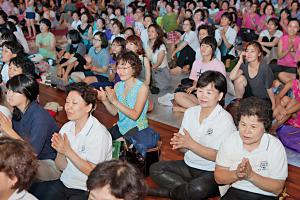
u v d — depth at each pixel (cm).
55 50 648
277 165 233
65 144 237
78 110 242
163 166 296
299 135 384
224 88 269
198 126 277
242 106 228
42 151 276
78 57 527
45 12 927
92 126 244
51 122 277
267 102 228
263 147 234
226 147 240
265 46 640
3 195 169
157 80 531
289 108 400
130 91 323
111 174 146
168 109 473
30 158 170
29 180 170
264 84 418
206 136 274
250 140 227
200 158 281
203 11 726
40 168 268
